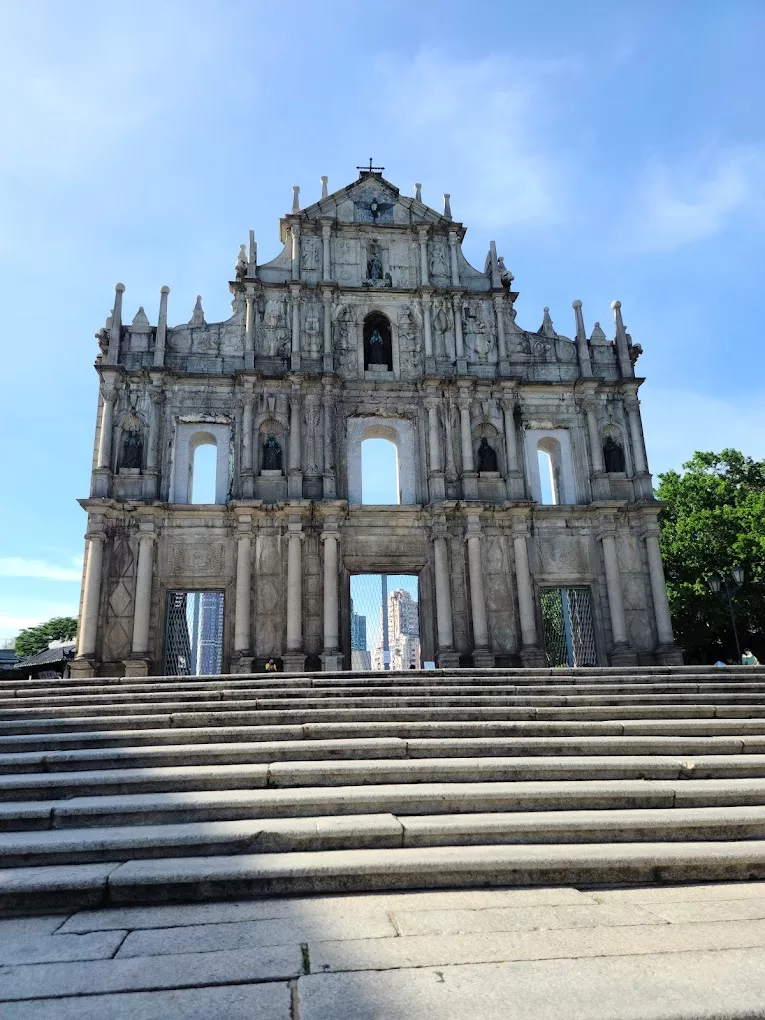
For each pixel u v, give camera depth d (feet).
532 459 123.13
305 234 128.06
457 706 51.19
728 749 42.68
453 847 30.66
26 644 284.41
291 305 122.52
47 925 24.49
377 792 34.63
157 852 29.60
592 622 115.34
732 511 160.25
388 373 123.65
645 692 57.98
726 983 19.88
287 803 33.63
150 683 62.34
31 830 31.91
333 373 117.29
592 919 24.67
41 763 38.42
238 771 36.88
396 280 128.36
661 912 25.39
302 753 40.45
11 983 20.04
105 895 26.35
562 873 28.63
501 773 38.14
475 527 113.60
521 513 114.83
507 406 121.70
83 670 101.14
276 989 19.67
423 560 114.52
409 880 28.02
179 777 36.32
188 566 109.91
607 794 35.04
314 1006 18.53
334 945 22.44
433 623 111.96
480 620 109.60
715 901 26.61
